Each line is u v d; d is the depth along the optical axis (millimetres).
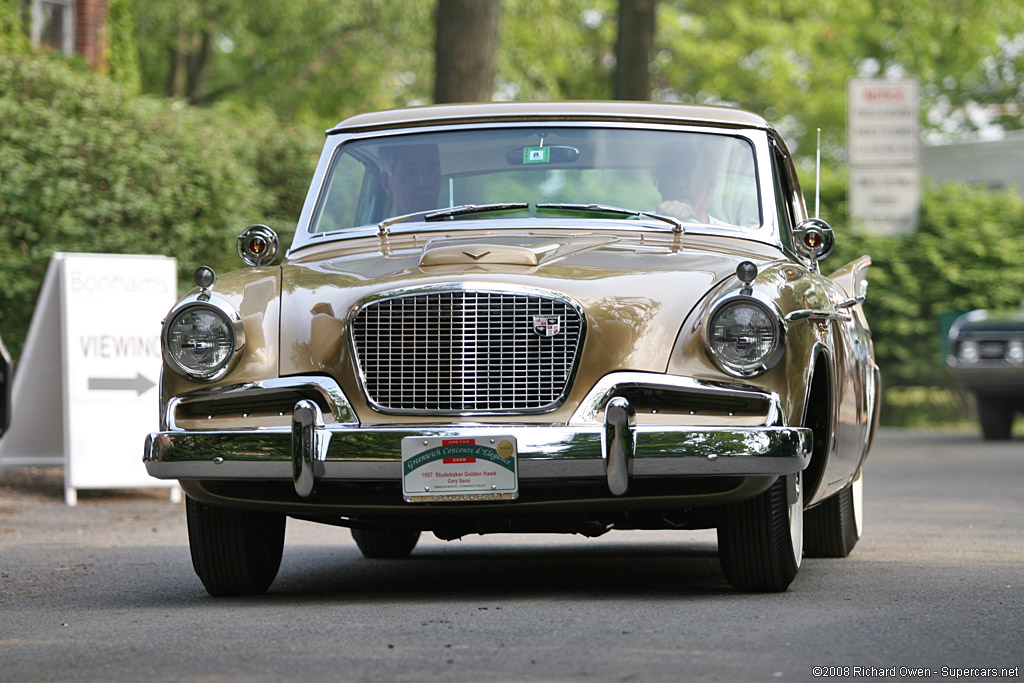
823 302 18703
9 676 13523
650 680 12758
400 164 21531
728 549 18141
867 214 72188
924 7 104750
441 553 25516
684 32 120750
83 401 35000
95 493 37156
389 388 17266
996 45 109125
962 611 16969
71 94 47500
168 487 38875
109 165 47062
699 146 21188
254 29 103812
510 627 15711
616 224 20266
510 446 16797
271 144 57531
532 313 17141
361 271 18266
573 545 26719
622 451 16734
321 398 17359
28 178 46000
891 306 73625
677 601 17766
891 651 14258
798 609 17000
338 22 100188
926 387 75188
